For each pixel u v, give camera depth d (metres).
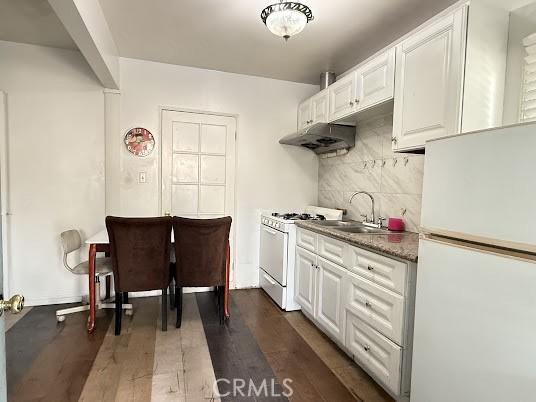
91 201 3.12
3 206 2.88
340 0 2.04
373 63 2.29
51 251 3.04
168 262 2.49
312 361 2.12
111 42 2.63
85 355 2.13
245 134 3.56
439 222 1.31
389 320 1.72
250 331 2.54
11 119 2.88
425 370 1.36
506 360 1.03
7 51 2.85
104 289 3.18
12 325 2.57
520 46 1.57
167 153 3.32
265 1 2.10
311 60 3.06
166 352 2.19
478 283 1.13
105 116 3.10
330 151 3.56
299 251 2.88
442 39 1.68
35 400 1.69
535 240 0.97
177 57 3.10
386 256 1.76
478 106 1.59
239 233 3.61
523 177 1.00
